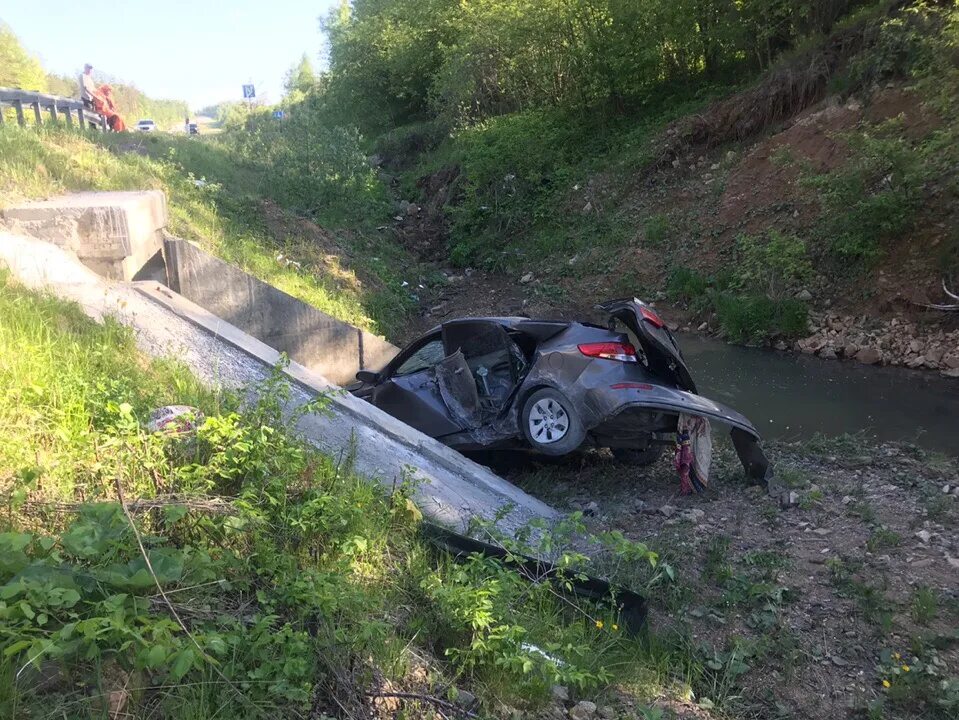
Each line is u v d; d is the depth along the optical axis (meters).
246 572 3.35
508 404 6.77
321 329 10.41
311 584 3.19
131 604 2.79
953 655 3.82
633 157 19.23
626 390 6.03
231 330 7.98
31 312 5.12
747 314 12.77
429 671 3.22
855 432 8.02
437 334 7.81
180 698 2.57
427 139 27.80
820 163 14.75
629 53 20.67
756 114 17.59
